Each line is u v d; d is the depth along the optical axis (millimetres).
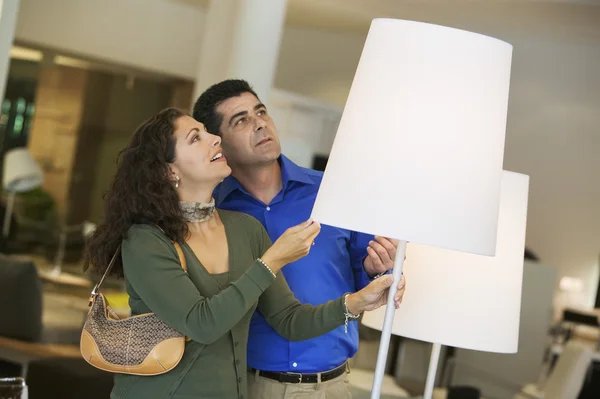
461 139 1902
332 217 1945
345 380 2916
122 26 10711
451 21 11523
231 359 2441
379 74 1942
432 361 2627
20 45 10648
